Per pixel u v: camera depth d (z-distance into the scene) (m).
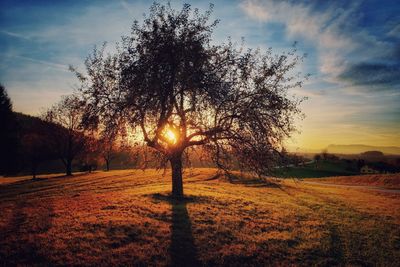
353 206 29.94
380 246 16.78
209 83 18.97
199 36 19.84
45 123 64.56
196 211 19.67
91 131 20.66
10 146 68.06
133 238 14.31
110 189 35.16
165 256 12.84
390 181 62.44
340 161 123.31
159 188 30.77
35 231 14.50
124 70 18.97
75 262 11.61
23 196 34.19
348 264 14.02
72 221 16.17
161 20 20.36
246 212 21.33
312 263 13.76
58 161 102.75
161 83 18.91
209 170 59.97
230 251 13.94
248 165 20.22
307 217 22.05
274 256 14.10
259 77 20.50
